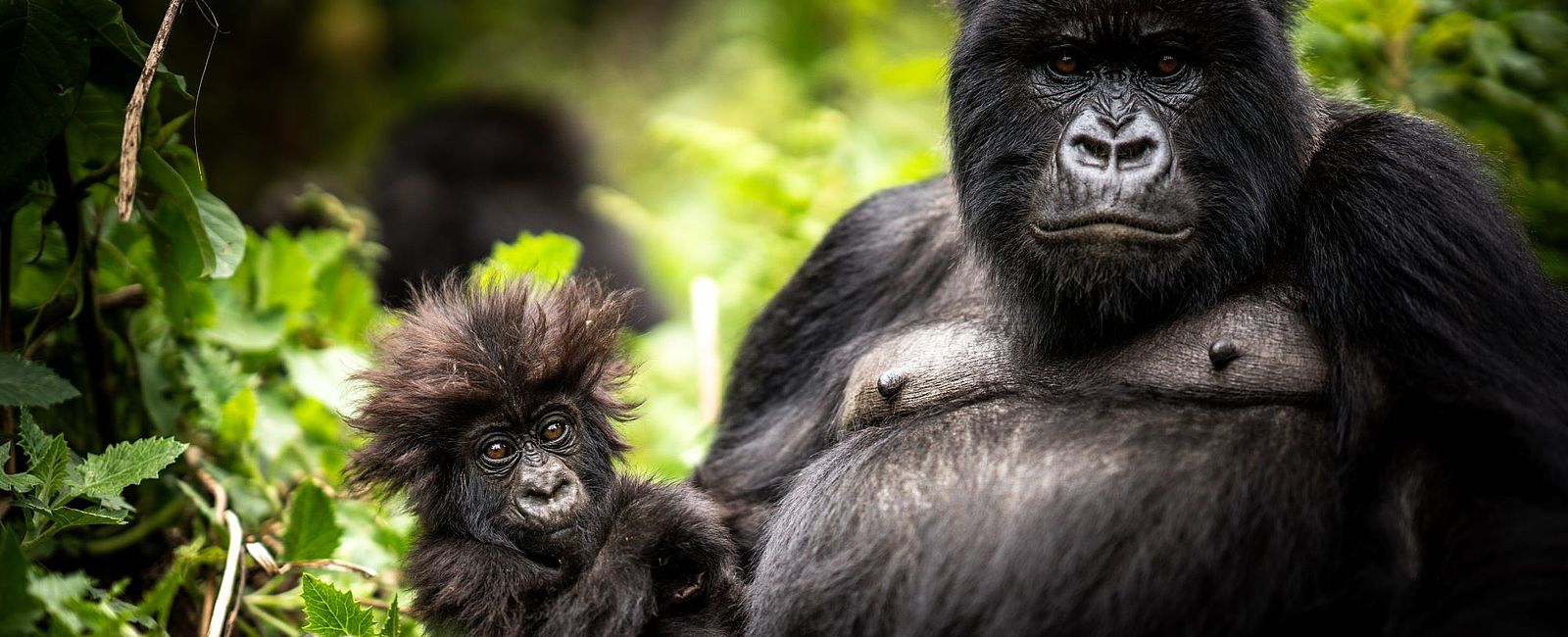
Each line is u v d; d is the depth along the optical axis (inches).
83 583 288.8
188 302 390.0
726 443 417.1
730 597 331.6
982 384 338.6
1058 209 312.5
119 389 395.5
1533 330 308.2
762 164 638.5
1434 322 297.7
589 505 324.8
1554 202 477.7
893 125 809.5
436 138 915.4
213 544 380.5
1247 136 322.3
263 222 749.3
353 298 515.2
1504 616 262.5
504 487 326.3
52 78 335.6
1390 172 319.3
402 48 1302.9
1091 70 329.7
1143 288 313.9
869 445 332.5
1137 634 284.4
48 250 401.7
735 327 615.8
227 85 1122.0
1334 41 494.9
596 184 953.5
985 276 349.7
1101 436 303.7
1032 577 289.6
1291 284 327.3
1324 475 291.6
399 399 335.3
